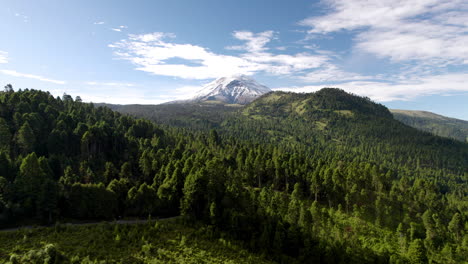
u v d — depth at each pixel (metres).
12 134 104.19
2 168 79.88
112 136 131.12
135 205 79.44
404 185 131.50
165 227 70.56
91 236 61.22
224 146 193.88
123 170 99.75
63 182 82.25
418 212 108.94
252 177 119.75
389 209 106.38
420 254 78.38
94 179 93.94
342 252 75.31
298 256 73.06
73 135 118.25
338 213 103.25
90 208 74.56
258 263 65.19
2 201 65.56
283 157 142.62
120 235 63.06
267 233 73.12
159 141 152.12
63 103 178.62
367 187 126.00
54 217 71.44
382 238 91.19
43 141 109.38
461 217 102.25
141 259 55.91
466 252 83.69
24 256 49.69
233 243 70.56
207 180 84.06
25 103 125.06
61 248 55.00
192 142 181.38
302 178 119.81
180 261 57.69
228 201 81.12
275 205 93.25
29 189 70.56
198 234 70.38
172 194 84.00
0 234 58.50
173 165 100.56
